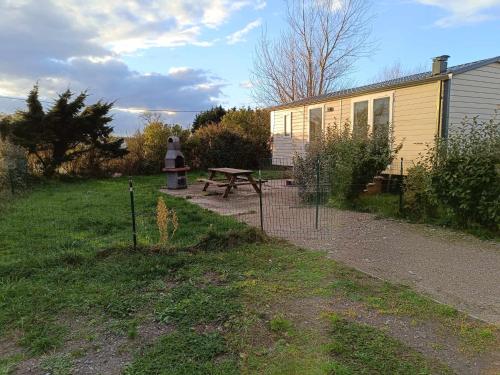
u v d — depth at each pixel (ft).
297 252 18.24
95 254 16.85
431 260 17.62
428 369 8.96
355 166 30.99
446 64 34.65
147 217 25.79
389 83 40.09
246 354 9.53
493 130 22.81
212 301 12.45
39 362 9.30
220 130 66.23
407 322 11.37
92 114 51.39
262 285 13.93
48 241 19.65
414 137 35.83
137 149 58.95
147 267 15.39
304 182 33.37
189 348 9.73
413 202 26.30
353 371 8.80
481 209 21.97
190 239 20.34
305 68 95.96
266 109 76.74
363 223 25.18
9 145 41.19
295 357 9.37
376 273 15.78
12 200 32.22
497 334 10.76
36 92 48.11
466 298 13.37
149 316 11.59
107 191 39.22
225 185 35.09
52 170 50.14
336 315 11.58
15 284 13.80
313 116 50.65
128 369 8.88
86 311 11.92
